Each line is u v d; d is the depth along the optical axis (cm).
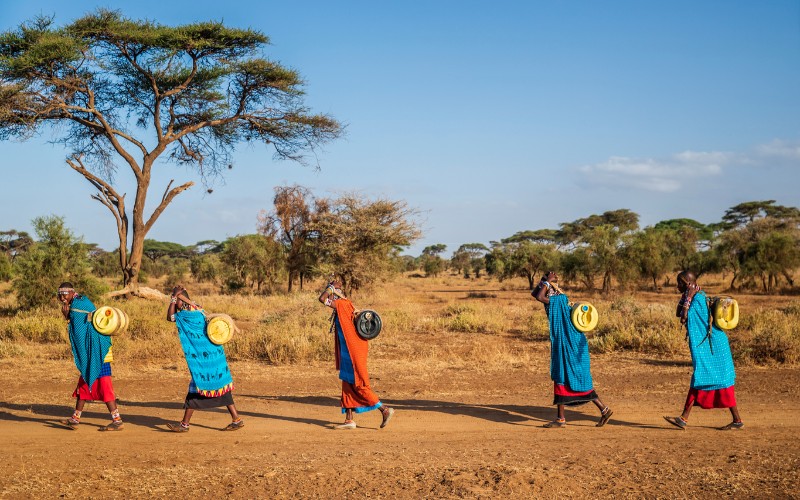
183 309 770
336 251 3766
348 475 590
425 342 1753
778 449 669
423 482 568
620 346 1566
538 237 9138
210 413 877
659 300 3609
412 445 703
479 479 571
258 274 4528
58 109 2859
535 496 533
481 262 9900
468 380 1155
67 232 2509
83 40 2781
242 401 969
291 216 4088
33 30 2712
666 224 8156
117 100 3159
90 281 2509
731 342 1523
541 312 2575
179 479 583
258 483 571
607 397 980
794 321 1814
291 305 2391
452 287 6059
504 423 808
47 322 1814
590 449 677
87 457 653
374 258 3838
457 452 670
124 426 793
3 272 5191
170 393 1039
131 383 1127
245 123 3356
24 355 1448
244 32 2995
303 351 1424
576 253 4512
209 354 763
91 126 3050
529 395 1012
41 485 565
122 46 2908
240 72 3130
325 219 3928
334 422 821
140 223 3059
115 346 1505
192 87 3158
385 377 1187
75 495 542
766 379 1120
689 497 532
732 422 771
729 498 529
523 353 1505
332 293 784
